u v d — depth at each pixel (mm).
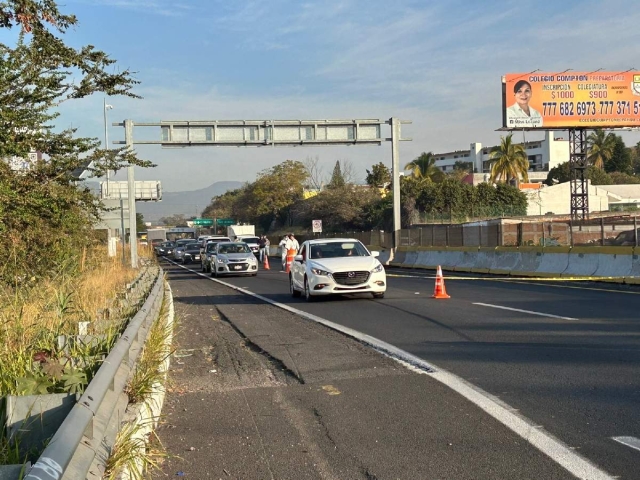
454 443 5758
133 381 6039
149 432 5797
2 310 7141
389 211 64375
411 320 13266
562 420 6281
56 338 6613
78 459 3496
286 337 11836
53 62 11562
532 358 9117
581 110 48062
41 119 11953
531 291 18953
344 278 17078
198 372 9109
